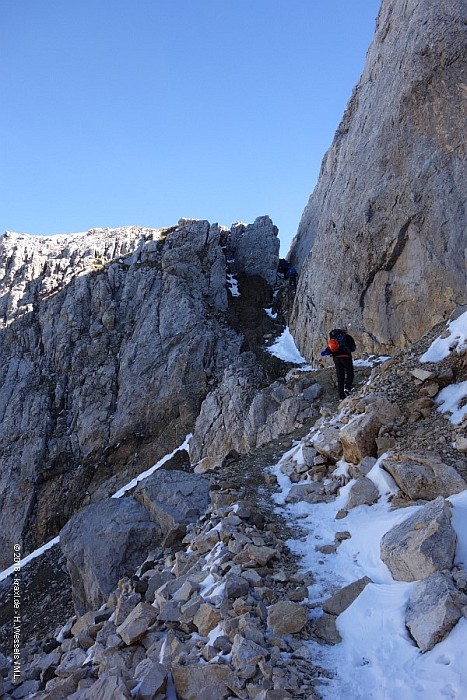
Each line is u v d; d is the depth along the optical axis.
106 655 5.63
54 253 45.19
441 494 7.09
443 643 4.34
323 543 7.37
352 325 19.70
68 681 5.42
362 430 9.30
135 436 32.03
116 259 42.59
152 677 4.64
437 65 15.84
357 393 12.41
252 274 42.00
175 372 33.12
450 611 4.50
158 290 38.19
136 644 5.72
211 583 6.42
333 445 10.02
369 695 4.19
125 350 35.97
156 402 32.69
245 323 36.19
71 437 33.69
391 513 7.18
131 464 30.75
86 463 32.12
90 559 9.52
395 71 18.28
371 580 5.81
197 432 27.39
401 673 4.27
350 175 20.33
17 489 31.80
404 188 16.78
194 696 4.51
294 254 40.78
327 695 4.27
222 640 5.01
